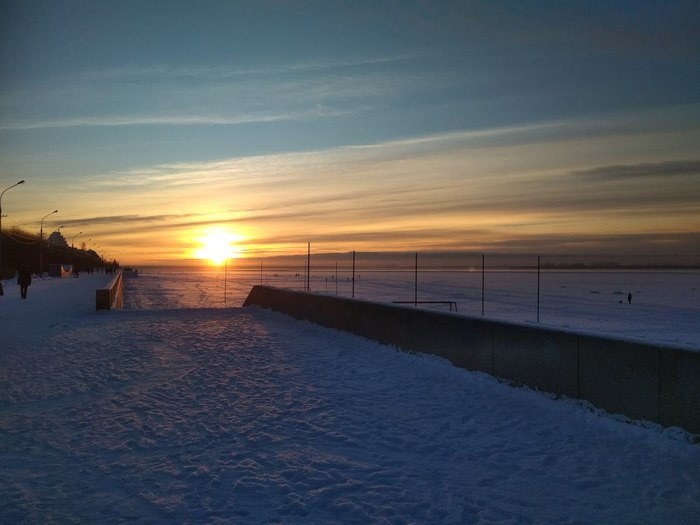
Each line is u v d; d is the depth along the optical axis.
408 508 5.12
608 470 6.00
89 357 13.46
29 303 30.47
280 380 10.82
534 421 7.79
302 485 5.67
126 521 4.90
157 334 17.62
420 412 8.42
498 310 48.06
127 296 59.94
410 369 11.70
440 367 11.34
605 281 137.25
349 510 5.08
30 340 16.28
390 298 60.09
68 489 5.62
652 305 55.66
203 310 25.19
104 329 18.88
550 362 8.71
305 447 6.88
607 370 7.66
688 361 6.54
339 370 11.78
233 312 24.56
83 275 104.31
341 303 17.41
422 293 70.88
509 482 5.75
